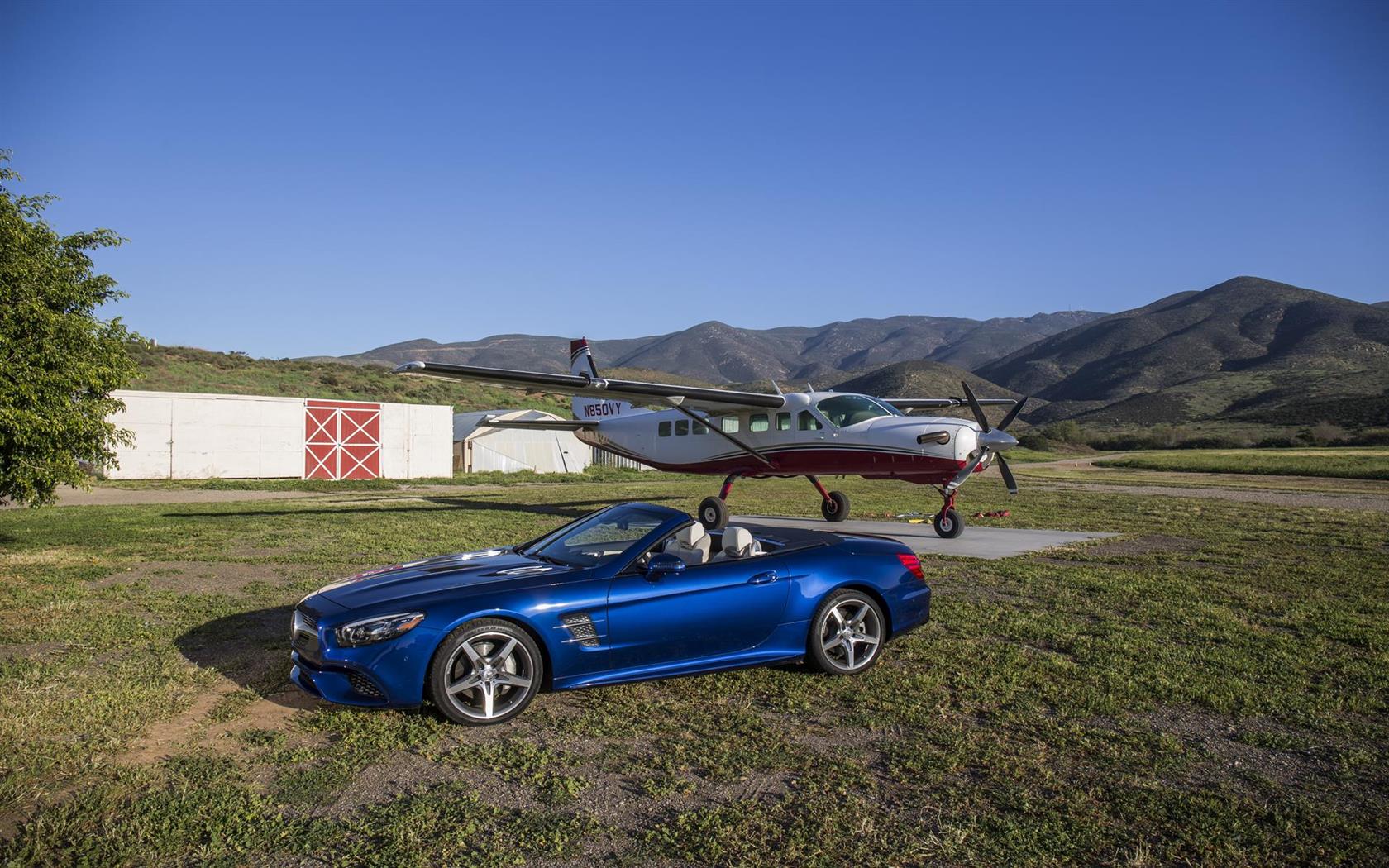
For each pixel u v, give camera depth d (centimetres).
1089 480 3272
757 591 516
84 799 344
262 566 966
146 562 988
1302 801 358
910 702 486
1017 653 587
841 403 1508
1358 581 880
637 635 482
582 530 573
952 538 1291
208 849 307
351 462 3036
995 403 1445
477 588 466
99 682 502
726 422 1669
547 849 311
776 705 483
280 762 393
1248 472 3847
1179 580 880
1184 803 353
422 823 329
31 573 888
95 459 1042
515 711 455
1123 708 479
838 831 327
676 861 304
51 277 993
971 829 329
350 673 439
